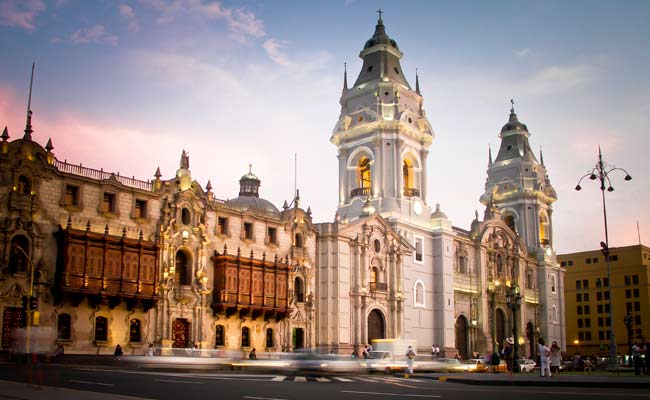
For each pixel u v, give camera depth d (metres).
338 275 76.06
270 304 67.94
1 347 48.66
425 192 94.19
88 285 53.00
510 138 124.50
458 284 96.31
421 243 90.62
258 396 23.66
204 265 63.22
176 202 61.59
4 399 21.61
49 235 52.62
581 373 56.69
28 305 43.56
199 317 62.09
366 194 90.25
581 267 166.38
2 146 50.97
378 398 23.41
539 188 119.75
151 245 58.06
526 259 114.00
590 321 162.50
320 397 23.53
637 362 49.53
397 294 83.25
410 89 96.00
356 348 76.25
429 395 24.88
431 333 89.25
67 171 55.28
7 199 50.69
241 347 65.88
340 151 94.75
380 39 96.44
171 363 46.91
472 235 103.31
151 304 57.81
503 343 105.31
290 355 44.78
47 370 37.31
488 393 26.14
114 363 47.31
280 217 73.00
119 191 57.84
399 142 90.62
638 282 156.38
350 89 95.50
